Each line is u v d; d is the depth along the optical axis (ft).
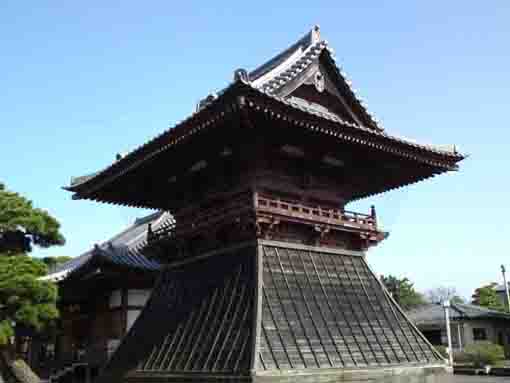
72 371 125.70
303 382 48.37
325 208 67.77
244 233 59.88
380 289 66.28
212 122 52.85
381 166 68.28
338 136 57.00
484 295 265.75
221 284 59.88
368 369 54.29
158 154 62.18
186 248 69.05
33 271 97.96
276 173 62.95
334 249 65.36
